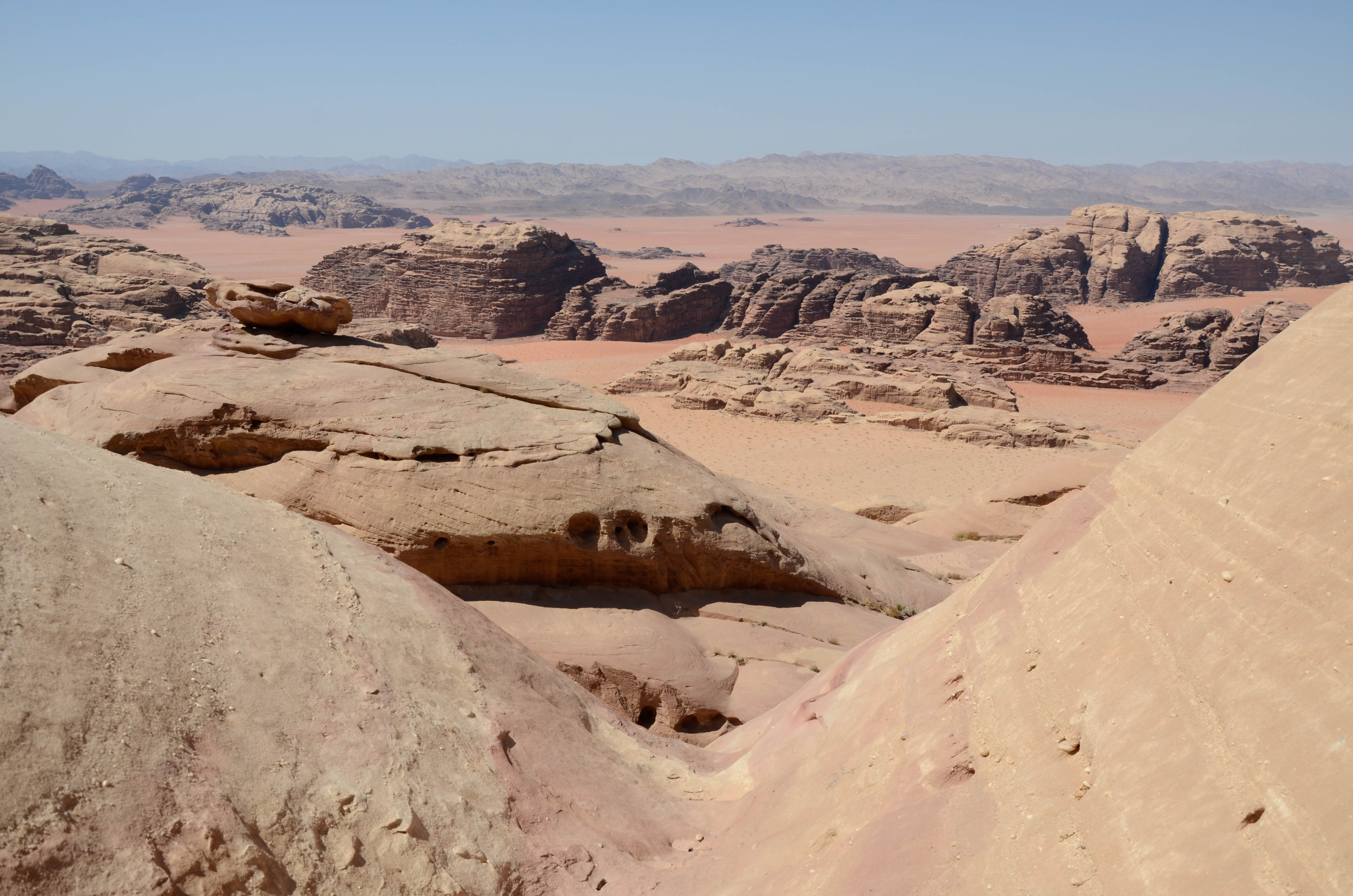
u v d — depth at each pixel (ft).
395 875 24.75
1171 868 16.70
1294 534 19.56
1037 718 23.63
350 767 26.58
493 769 30.45
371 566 39.81
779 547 68.54
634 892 28.43
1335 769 14.97
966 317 356.18
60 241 371.15
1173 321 371.35
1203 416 27.81
